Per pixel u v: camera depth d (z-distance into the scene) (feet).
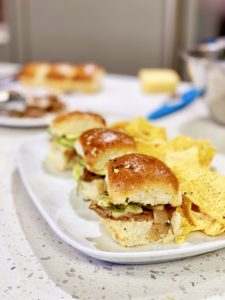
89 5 3.04
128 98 1.86
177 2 2.80
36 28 3.23
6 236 0.77
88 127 1.10
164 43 2.91
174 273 0.67
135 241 0.71
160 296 0.61
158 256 0.66
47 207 0.85
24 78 2.03
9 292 0.62
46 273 0.66
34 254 0.71
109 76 2.35
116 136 0.91
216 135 1.35
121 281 0.65
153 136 1.07
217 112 1.42
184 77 2.85
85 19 3.08
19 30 3.27
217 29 2.90
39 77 2.00
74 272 0.67
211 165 1.04
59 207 0.87
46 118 1.48
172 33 2.87
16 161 1.13
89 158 0.89
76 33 3.15
